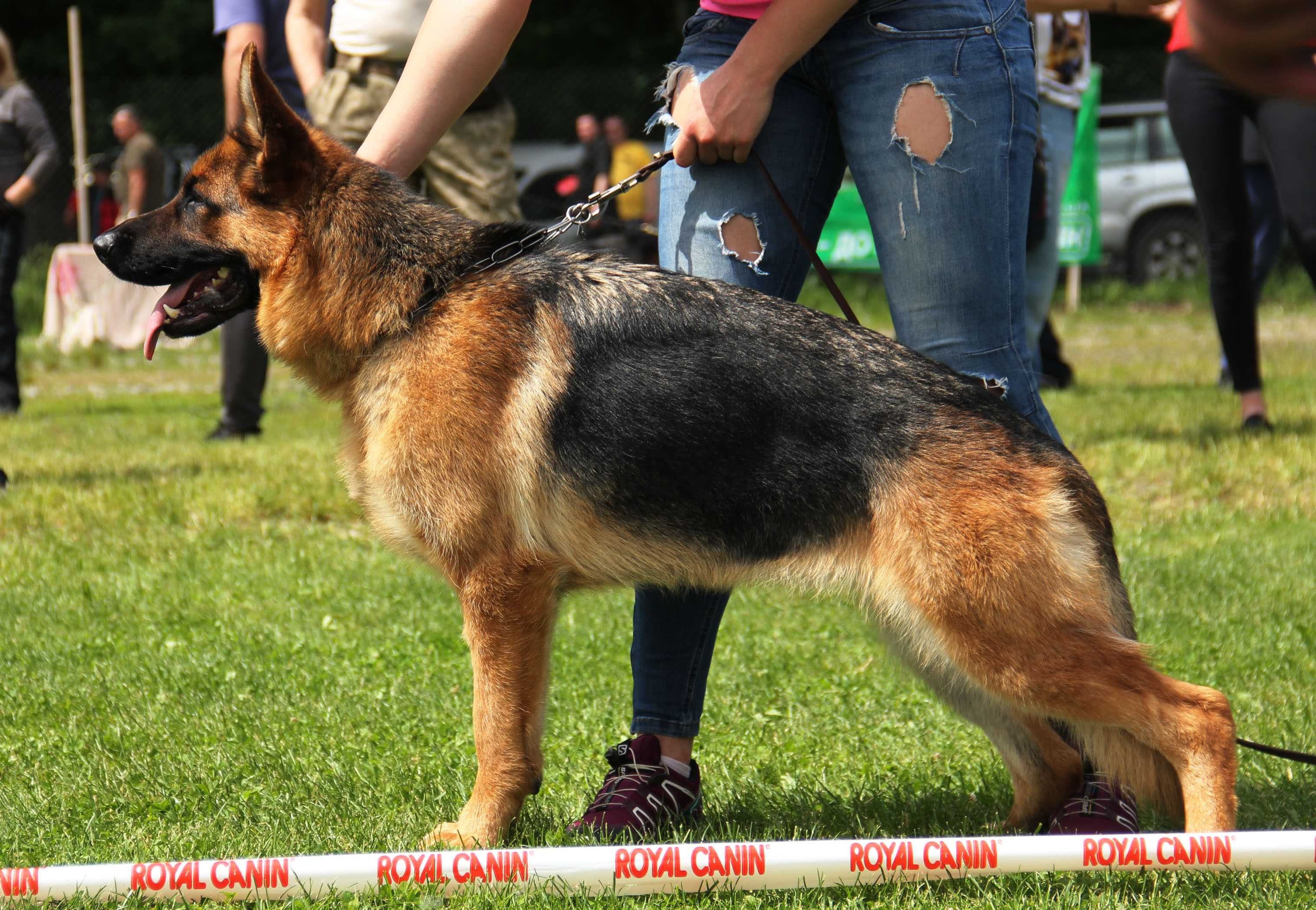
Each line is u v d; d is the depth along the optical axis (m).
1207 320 17.45
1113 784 2.96
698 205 3.10
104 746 3.61
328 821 3.04
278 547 6.07
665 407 2.75
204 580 5.51
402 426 2.85
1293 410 8.48
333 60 6.51
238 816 3.09
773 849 2.51
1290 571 5.33
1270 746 3.31
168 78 24.27
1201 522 6.26
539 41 24.80
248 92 3.00
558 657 4.47
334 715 3.88
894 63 2.88
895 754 3.57
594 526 2.81
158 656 4.45
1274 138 6.93
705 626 3.07
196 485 7.05
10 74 9.82
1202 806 2.55
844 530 2.70
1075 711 2.62
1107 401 9.40
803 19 2.85
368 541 6.20
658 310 2.83
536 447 2.80
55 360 14.89
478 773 2.92
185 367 15.05
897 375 2.72
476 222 3.10
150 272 3.13
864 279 18.06
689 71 3.12
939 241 2.91
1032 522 2.60
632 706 3.97
